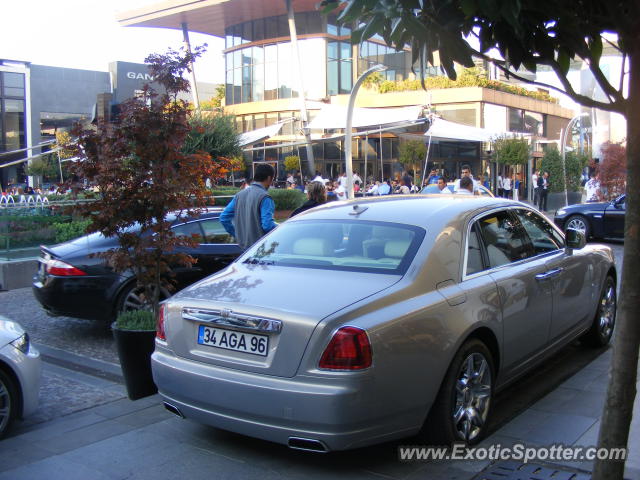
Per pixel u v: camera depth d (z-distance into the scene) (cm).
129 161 540
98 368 617
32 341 728
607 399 275
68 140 564
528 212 540
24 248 1091
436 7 269
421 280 385
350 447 335
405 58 3478
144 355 511
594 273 594
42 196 1919
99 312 703
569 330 544
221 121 2359
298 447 342
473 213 462
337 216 471
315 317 342
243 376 356
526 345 464
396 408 347
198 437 432
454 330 380
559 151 2750
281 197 2027
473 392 404
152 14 3350
